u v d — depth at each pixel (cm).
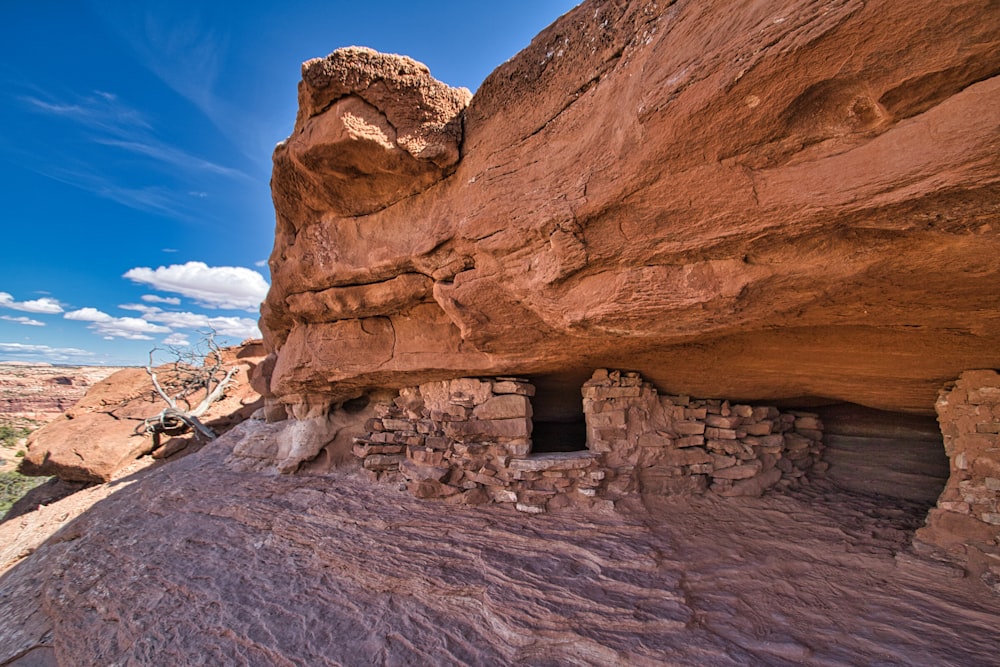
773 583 337
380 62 339
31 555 670
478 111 355
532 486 445
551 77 309
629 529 398
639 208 260
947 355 339
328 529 445
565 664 279
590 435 479
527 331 392
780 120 206
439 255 387
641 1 260
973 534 339
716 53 210
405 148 358
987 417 346
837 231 218
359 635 320
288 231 498
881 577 337
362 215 438
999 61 162
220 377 1539
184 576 425
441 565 371
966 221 189
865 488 521
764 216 226
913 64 172
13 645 430
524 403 470
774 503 465
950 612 295
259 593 380
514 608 314
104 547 536
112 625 398
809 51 185
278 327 680
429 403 525
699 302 269
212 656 324
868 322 299
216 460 725
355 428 640
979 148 166
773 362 414
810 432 559
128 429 1230
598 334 341
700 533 404
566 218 284
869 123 194
